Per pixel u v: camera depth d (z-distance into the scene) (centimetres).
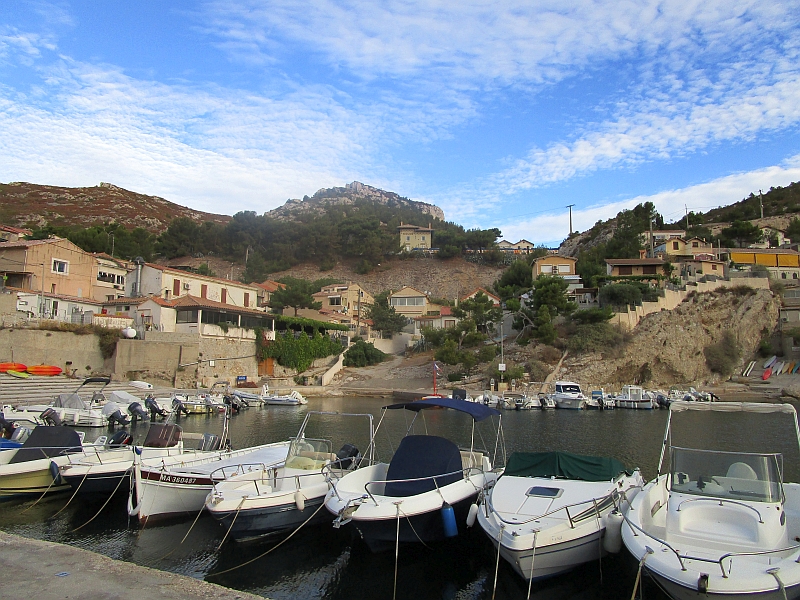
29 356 4422
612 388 6356
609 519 1169
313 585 1179
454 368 6838
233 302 7038
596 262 9281
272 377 6334
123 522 1546
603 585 1159
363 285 13038
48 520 1557
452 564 1307
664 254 9119
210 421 3850
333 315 8525
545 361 6412
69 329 4688
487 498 1284
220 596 757
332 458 1655
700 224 12462
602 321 6600
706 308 7369
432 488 1365
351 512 1217
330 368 6988
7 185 17388
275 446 2036
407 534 1235
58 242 5809
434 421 3469
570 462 1416
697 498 1068
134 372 4991
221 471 1603
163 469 1544
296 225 15012
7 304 4744
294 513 1392
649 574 930
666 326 6812
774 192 14250
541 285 7300
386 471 1546
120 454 1819
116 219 15888
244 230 14112
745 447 2569
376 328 8944
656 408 5425
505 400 5294
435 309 10219
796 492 1233
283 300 7988
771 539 952
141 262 6184
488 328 7700
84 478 1662
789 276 8956
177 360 5194
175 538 1425
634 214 12175
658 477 1341
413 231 15525
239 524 1321
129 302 5544
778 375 6931
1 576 816
